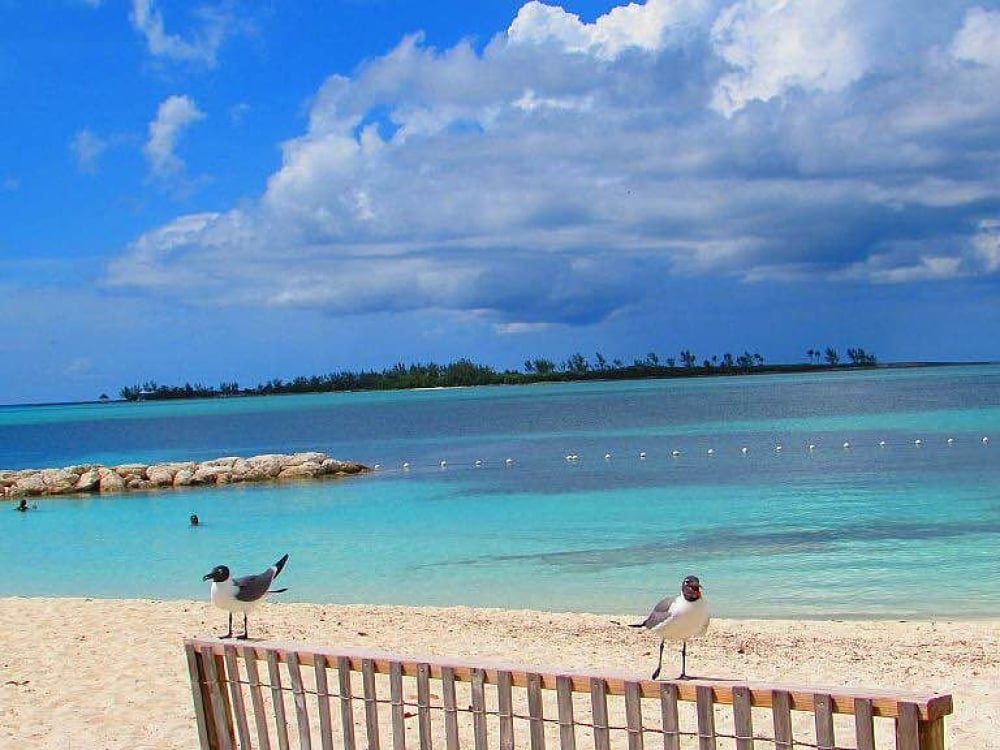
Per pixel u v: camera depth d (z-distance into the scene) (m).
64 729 12.69
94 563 30.27
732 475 48.69
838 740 11.80
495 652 17.02
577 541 30.62
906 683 14.69
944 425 77.50
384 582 25.48
